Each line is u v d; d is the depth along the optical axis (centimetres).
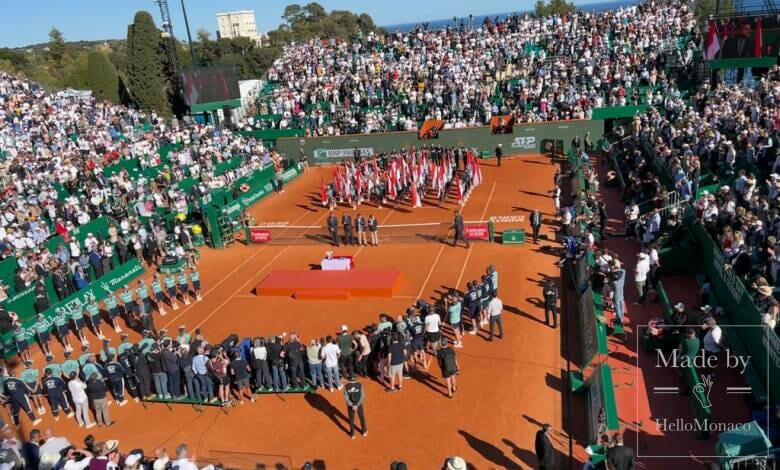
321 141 5484
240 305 2847
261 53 10081
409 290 2802
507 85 5728
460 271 2959
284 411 2005
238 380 2055
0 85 5434
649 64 5341
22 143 4516
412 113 5656
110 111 5691
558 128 5003
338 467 1708
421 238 3459
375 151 5406
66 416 2112
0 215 3450
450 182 4312
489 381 2042
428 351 2264
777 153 2875
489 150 5212
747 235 2339
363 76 6228
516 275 2839
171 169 4566
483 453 1709
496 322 2277
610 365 2055
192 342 2189
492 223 3256
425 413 1908
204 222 3797
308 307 2745
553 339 2267
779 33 4209
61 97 5781
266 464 1730
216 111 6353
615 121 5131
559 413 1864
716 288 2333
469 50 6312
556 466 1636
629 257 2925
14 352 2612
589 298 2305
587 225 3131
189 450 1845
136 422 2039
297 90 6431
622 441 1617
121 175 4191
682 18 5984
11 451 1605
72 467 1469
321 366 2086
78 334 2761
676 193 3114
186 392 2184
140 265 3356
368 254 3322
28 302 2912
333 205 4231
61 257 3147
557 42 6031
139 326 2770
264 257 3462
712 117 3884
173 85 7244
